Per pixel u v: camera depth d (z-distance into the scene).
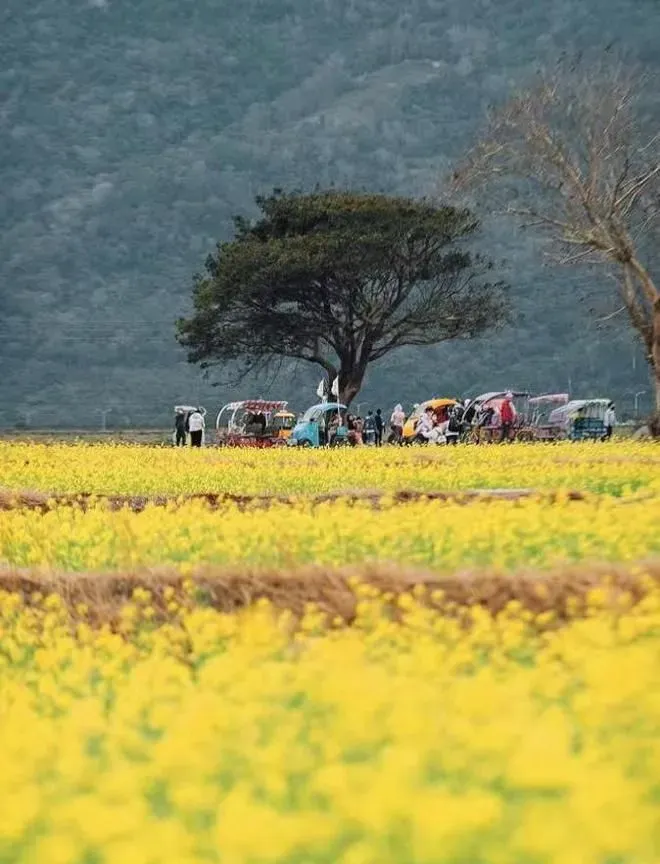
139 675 28.81
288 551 48.38
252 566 46.19
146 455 135.62
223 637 35.84
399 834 16.19
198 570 45.22
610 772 17.28
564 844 15.04
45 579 46.78
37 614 43.25
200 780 19.88
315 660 28.03
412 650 31.34
